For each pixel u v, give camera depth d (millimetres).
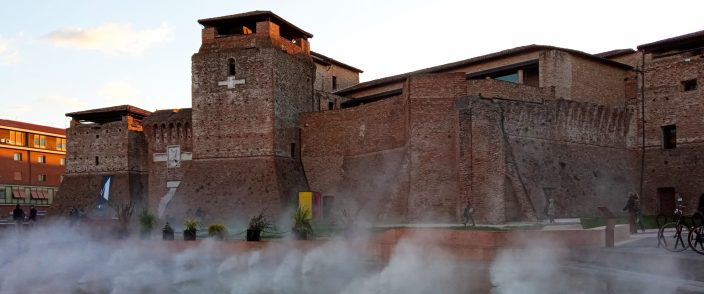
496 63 70938
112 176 80125
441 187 57906
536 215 55438
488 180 55375
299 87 75812
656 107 72688
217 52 72812
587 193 65312
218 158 71750
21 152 119875
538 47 66625
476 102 56562
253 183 68812
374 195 65188
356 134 70375
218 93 72562
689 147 69688
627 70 75312
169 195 77750
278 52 72125
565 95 66562
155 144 79188
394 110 65625
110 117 85812
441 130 58844
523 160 60344
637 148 73875
